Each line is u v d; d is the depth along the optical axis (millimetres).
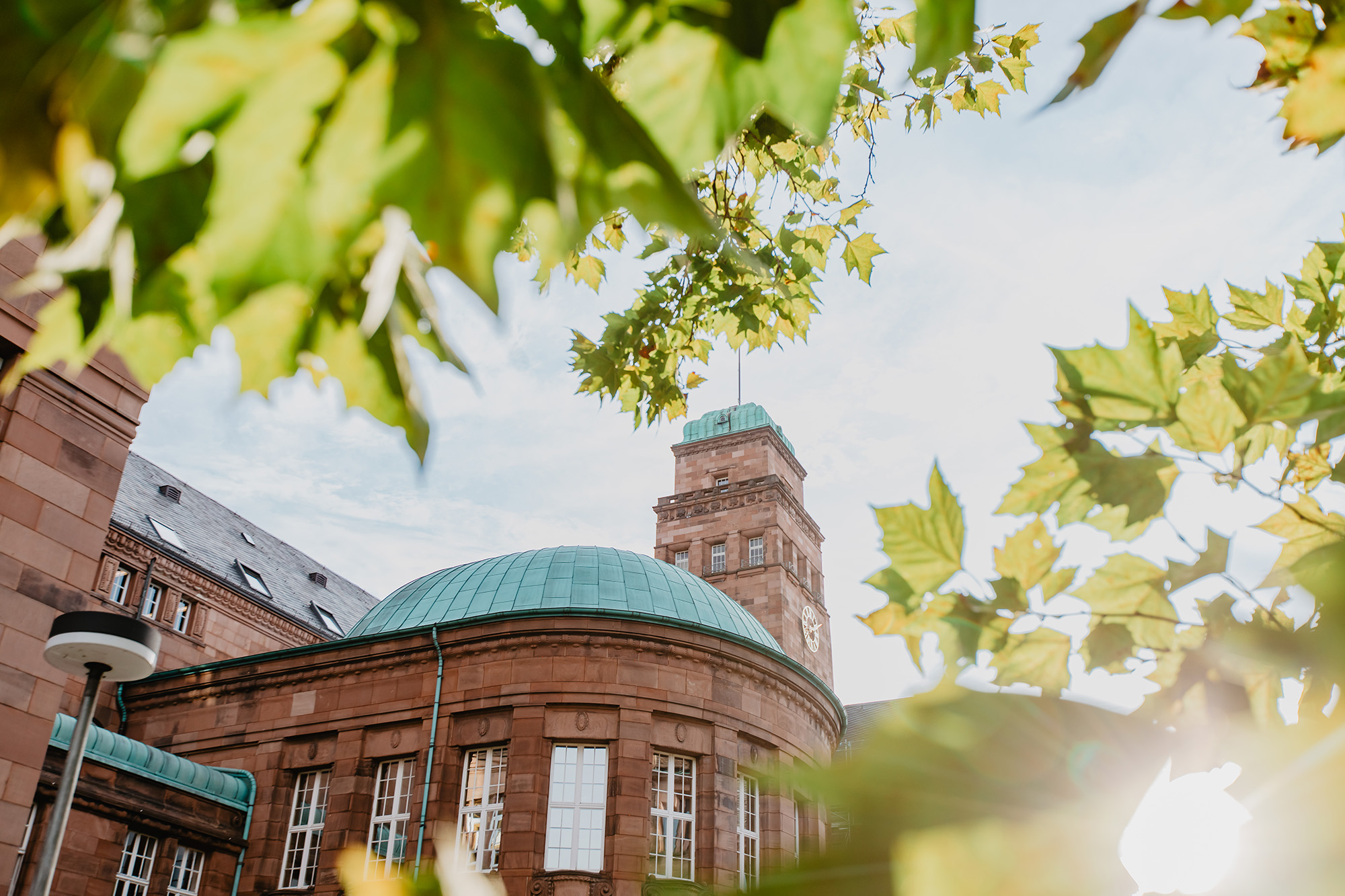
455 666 23625
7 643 10672
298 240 732
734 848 22203
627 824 21219
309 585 43656
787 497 52500
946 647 1377
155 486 38438
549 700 22516
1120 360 1413
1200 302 2373
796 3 879
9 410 11109
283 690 25062
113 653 7797
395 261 744
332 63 718
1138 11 917
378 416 1063
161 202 774
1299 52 1525
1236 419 1395
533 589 27922
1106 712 714
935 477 1369
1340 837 752
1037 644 1387
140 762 20891
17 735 10617
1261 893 753
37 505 11242
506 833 21031
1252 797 771
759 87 907
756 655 24797
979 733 647
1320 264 2510
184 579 32500
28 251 11281
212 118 690
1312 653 1035
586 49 880
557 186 764
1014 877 619
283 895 22391
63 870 18000
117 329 915
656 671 23328
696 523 52000
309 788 24094
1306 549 1474
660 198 837
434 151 740
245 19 688
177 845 21125
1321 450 1788
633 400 6449
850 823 614
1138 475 1408
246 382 1030
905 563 1377
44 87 677
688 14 887
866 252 6328
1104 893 654
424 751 22828
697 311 6266
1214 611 1387
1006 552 1423
